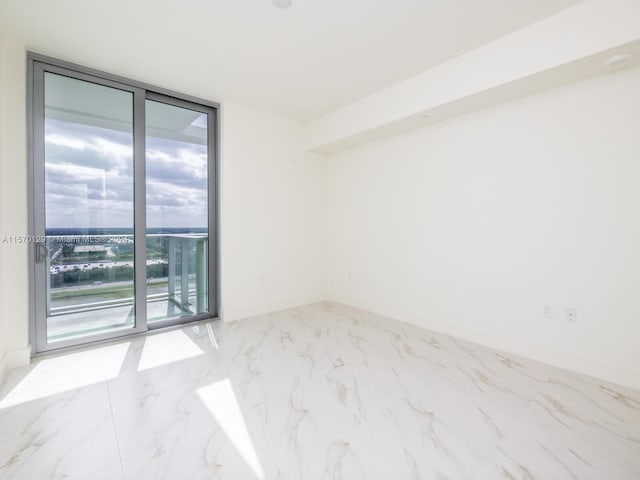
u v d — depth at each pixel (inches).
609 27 76.0
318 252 180.1
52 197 105.5
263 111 152.8
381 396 80.9
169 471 56.2
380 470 56.7
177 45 97.6
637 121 85.0
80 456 59.6
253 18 85.0
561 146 97.5
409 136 140.3
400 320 146.3
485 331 116.4
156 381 88.1
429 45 98.4
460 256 124.0
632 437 65.4
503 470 56.7
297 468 57.1
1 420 70.3
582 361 94.1
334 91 131.2
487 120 114.1
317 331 130.6
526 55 89.7
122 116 118.1
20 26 88.0
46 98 103.8
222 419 71.2
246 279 150.1
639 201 85.1
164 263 131.7
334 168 178.5
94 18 84.5
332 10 82.1
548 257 101.1
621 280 88.1
